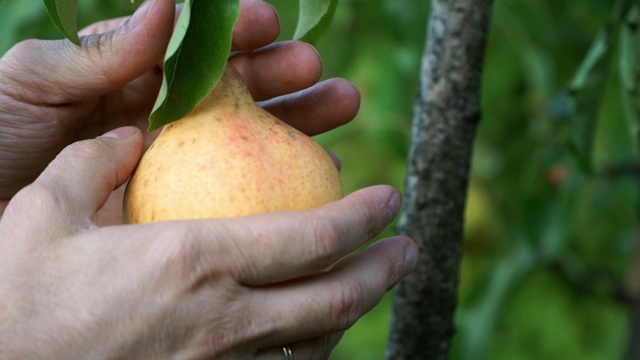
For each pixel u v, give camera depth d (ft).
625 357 2.90
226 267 1.80
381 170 3.90
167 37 2.11
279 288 1.85
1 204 2.35
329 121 2.34
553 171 3.35
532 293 3.56
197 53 1.83
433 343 2.27
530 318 3.61
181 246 1.80
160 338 1.82
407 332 2.27
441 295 2.25
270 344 1.87
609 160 3.27
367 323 4.10
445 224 2.22
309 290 1.85
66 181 1.90
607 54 2.45
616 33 2.55
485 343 3.07
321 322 1.86
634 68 2.45
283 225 1.80
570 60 3.38
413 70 3.20
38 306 1.82
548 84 3.16
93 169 1.92
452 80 2.18
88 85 2.17
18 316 1.82
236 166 1.84
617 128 3.29
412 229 2.23
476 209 3.85
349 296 1.86
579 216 3.50
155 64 2.17
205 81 1.83
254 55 2.22
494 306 3.12
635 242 2.99
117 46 2.11
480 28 2.18
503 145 3.71
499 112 3.59
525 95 3.53
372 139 3.54
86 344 1.82
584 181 3.01
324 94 2.32
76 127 2.32
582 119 2.51
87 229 1.87
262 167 1.85
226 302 1.82
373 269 1.90
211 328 1.83
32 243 1.85
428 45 2.21
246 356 1.87
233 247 1.80
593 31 3.29
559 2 3.24
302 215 1.82
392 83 3.35
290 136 1.90
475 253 3.95
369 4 3.15
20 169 2.29
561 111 3.02
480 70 2.19
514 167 3.59
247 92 1.93
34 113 2.21
